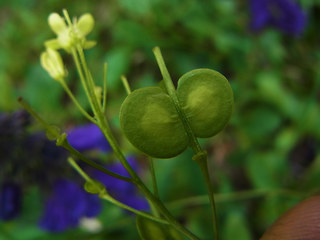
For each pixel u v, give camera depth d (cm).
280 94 25
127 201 17
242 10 30
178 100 5
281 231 6
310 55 28
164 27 28
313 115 23
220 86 5
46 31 30
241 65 27
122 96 26
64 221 17
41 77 27
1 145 16
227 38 27
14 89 28
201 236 19
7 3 33
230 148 24
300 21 26
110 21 30
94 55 28
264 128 24
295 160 23
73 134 17
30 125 16
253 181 20
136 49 28
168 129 5
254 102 25
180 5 28
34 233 19
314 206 6
